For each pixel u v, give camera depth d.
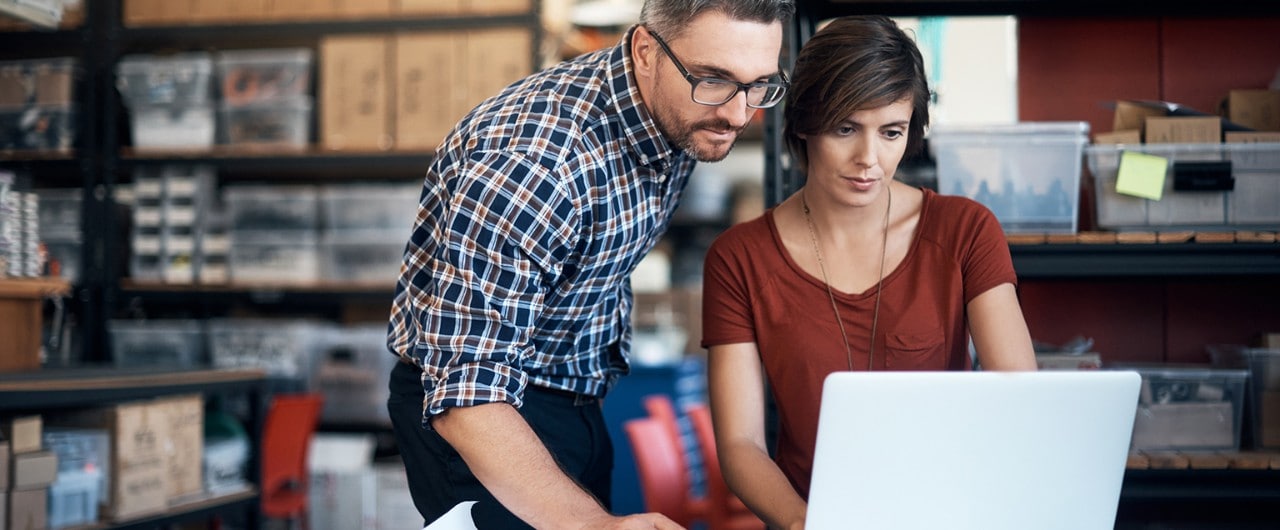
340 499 4.21
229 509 3.06
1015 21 2.51
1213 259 1.95
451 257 1.41
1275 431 2.05
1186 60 2.44
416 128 4.25
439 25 4.25
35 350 3.13
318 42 4.54
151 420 2.81
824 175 1.50
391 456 4.51
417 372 1.65
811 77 1.46
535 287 1.45
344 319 4.70
